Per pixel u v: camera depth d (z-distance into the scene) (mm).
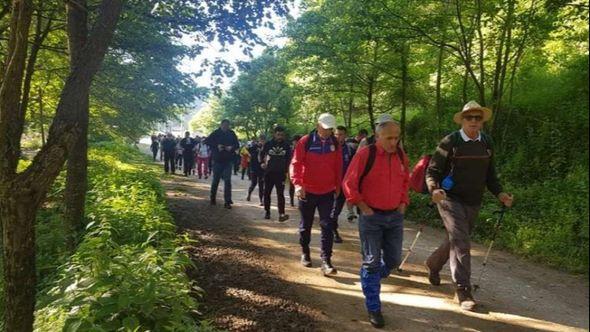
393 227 4809
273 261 6645
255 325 4449
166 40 8523
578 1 9977
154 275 4113
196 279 5625
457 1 10883
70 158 6465
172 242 5930
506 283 6043
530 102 12789
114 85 12680
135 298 3705
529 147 11891
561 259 6977
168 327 3576
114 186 9148
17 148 2826
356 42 12930
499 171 11891
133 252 4762
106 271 4102
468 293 5043
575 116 11023
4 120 2803
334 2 13000
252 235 8242
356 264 6641
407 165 4918
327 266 6113
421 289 5637
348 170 4773
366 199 4730
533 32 10828
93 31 3027
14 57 2816
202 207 11023
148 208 7352
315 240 8086
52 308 3920
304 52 15258
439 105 14867
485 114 4941
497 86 11859
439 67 14391
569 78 12281
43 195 2793
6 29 6215
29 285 2857
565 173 10594
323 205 6105
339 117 24297
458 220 5027
